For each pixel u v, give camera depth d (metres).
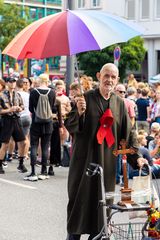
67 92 19.31
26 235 8.85
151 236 6.12
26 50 7.35
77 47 7.16
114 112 6.89
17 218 9.89
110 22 7.40
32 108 13.39
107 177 6.84
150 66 55.06
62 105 14.39
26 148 16.48
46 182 13.31
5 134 14.34
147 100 17.11
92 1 56.47
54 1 70.00
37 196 11.73
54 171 14.85
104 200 6.30
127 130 6.95
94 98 6.89
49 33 7.25
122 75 45.38
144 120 17.14
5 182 13.25
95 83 16.83
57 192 12.15
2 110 14.28
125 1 55.28
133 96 16.59
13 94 14.44
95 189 6.84
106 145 6.85
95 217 6.84
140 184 6.56
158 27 54.03
